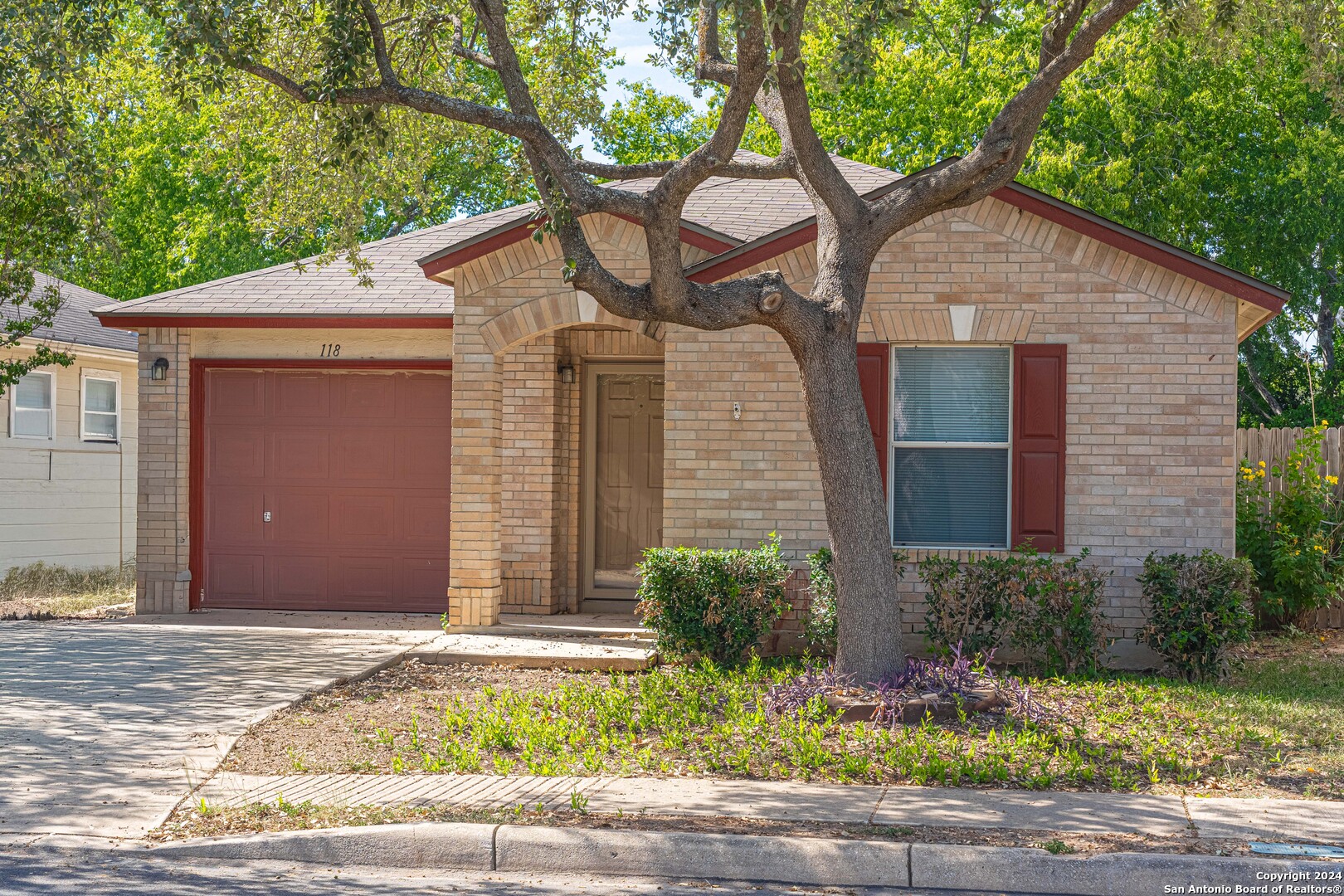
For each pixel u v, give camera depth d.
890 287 12.08
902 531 12.20
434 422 14.98
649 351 14.70
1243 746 8.59
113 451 21.52
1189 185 24.00
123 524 21.77
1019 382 11.92
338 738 8.94
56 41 9.59
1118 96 24.52
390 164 12.98
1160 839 6.45
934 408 12.18
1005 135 9.31
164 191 30.42
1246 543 14.02
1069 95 24.81
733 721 9.09
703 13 10.17
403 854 6.57
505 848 6.51
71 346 19.84
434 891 6.09
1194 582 11.08
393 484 15.03
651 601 11.53
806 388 9.67
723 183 15.08
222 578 15.26
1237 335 13.16
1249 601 13.95
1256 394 30.33
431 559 14.96
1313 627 14.33
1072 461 11.86
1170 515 11.74
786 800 7.22
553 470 14.32
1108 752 8.34
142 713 9.49
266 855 6.61
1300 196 24.34
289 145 12.06
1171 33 11.52
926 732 8.72
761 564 11.40
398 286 15.31
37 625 13.92
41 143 10.98
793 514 12.20
